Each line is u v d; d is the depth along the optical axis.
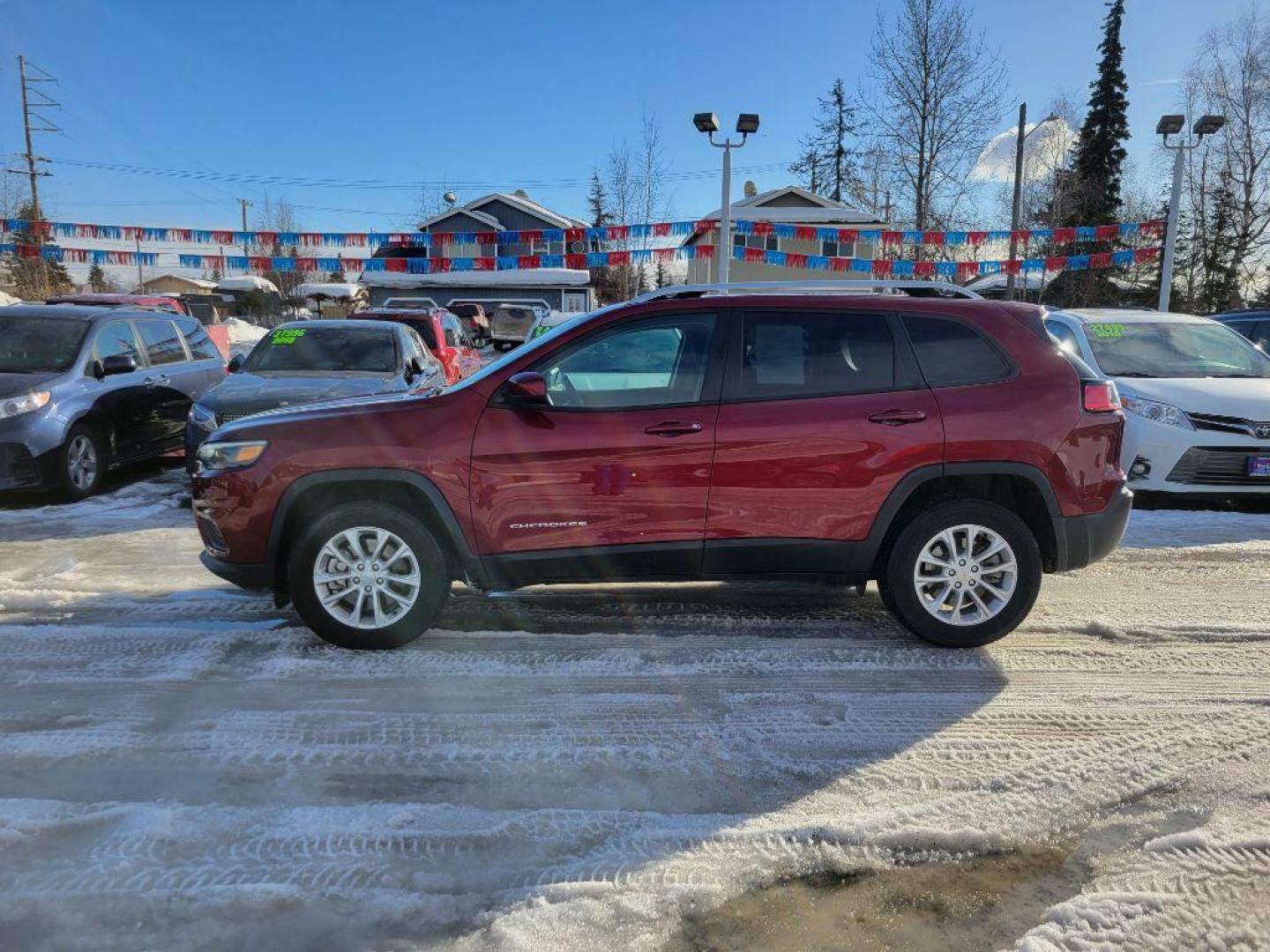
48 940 2.35
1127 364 8.27
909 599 4.31
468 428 4.16
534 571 4.23
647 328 4.27
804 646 4.45
